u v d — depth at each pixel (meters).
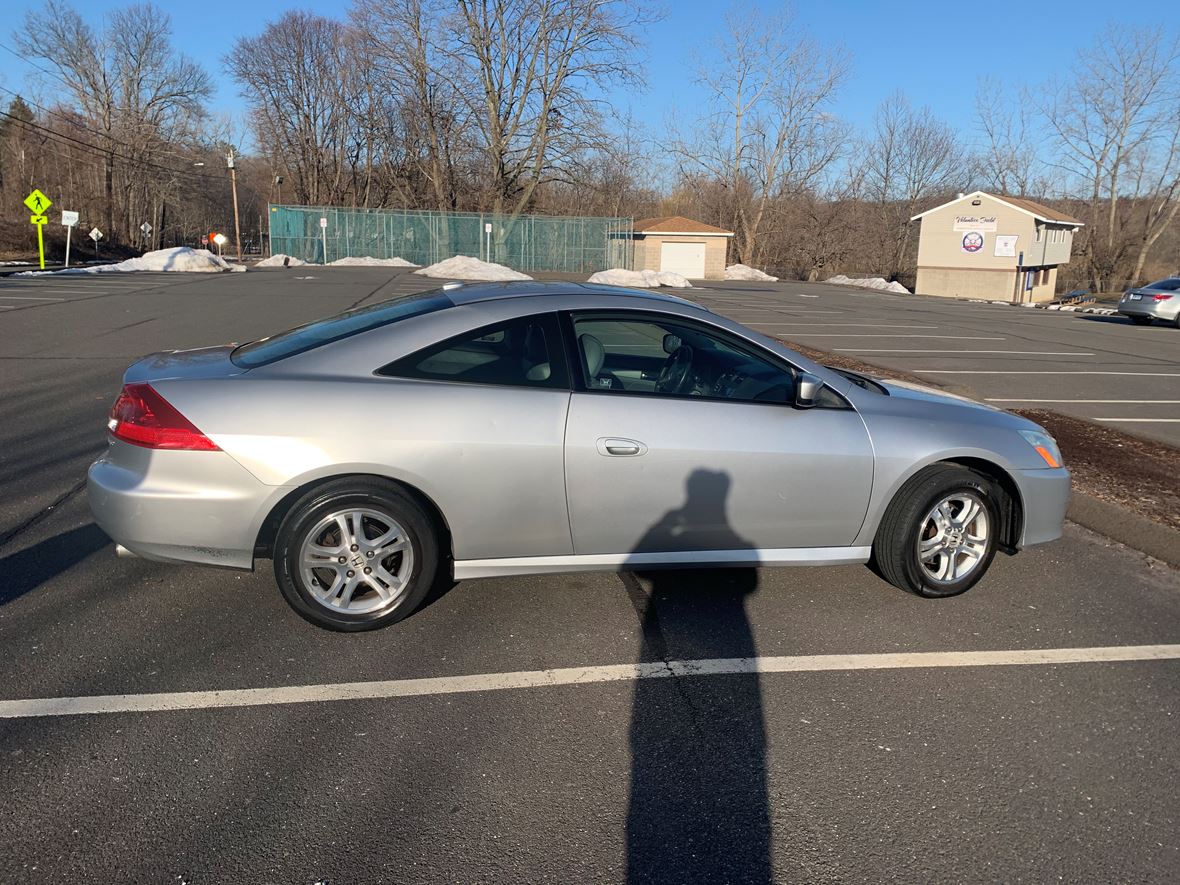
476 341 3.68
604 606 4.01
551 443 3.58
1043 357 14.55
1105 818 2.61
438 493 3.52
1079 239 55.09
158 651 3.45
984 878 2.34
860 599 4.20
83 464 5.98
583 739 2.95
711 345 4.08
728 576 4.42
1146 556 4.96
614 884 2.28
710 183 58.19
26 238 50.09
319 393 3.46
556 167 44.50
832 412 3.97
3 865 2.26
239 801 2.56
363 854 2.36
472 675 3.36
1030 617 4.05
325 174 65.00
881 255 57.72
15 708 3.00
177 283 25.52
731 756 2.88
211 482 3.37
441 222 46.12
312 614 3.54
